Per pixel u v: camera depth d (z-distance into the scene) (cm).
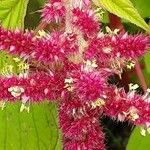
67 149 30
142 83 43
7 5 39
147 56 46
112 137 66
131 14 35
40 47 29
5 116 41
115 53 30
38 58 29
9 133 41
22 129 41
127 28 52
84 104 29
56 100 30
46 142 41
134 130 42
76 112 29
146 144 42
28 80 29
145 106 30
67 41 30
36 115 42
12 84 29
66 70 29
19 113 41
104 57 30
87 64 29
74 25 30
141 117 30
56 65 30
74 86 27
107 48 30
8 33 30
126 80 48
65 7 31
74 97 29
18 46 30
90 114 29
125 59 31
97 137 30
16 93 29
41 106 42
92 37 30
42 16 32
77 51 30
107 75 30
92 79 27
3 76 30
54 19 32
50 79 29
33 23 48
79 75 27
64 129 30
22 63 31
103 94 28
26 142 41
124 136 66
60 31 31
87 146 30
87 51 30
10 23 39
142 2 48
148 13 48
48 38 30
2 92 29
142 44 30
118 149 66
